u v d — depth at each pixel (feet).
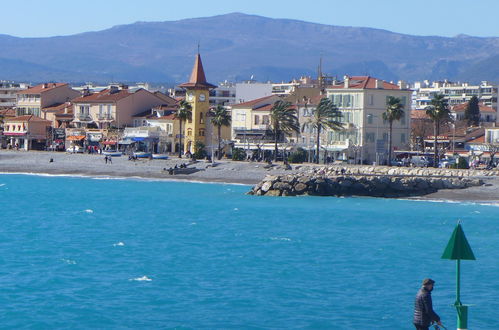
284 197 551.59
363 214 460.14
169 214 457.27
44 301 246.47
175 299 249.96
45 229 393.70
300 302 247.29
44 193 576.20
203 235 376.07
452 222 428.97
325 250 337.31
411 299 251.80
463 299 252.21
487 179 566.36
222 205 502.38
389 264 307.78
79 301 246.68
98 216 447.83
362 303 246.68
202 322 226.38
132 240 359.46
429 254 331.16
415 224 419.95
